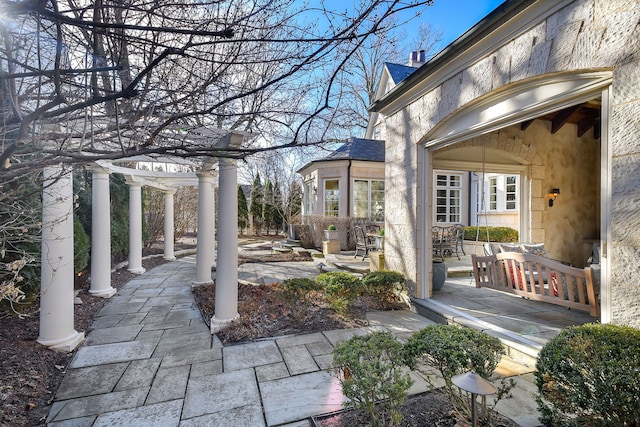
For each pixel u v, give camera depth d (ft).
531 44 9.50
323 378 9.11
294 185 61.00
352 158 37.58
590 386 5.26
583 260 22.07
